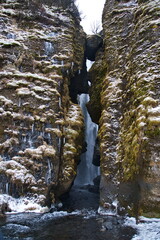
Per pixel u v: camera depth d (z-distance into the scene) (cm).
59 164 981
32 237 635
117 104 1045
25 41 1162
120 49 1184
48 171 941
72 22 1360
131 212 814
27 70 1106
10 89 1016
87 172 1905
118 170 920
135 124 871
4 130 955
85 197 1241
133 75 993
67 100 1164
